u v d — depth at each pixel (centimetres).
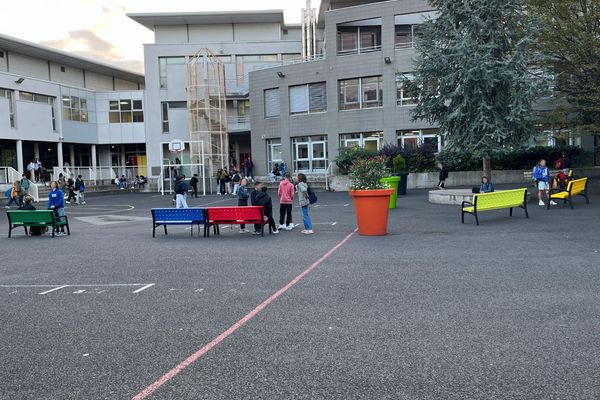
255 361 469
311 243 1201
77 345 528
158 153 4559
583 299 646
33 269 981
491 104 1973
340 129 3625
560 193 1794
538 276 781
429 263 909
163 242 1316
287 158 3884
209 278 841
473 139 1981
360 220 1303
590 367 436
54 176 3966
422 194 2556
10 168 3459
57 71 4819
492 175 2970
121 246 1265
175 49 4491
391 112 3459
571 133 2192
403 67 3416
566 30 2056
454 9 2014
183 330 566
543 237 1165
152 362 474
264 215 1412
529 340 503
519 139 2009
